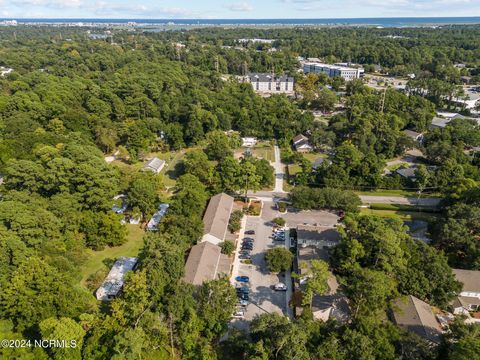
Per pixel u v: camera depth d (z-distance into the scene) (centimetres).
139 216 8738
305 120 15150
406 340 4953
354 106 15662
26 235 6288
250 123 15188
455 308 6244
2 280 5422
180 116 15138
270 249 7600
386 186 10769
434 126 15088
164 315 5441
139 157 12600
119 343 4547
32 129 11825
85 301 5716
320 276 5791
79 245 7188
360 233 6750
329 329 5297
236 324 5966
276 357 4831
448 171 10569
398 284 6275
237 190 10325
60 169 8019
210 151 12519
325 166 10962
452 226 7356
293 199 9506
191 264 6806
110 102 14975
